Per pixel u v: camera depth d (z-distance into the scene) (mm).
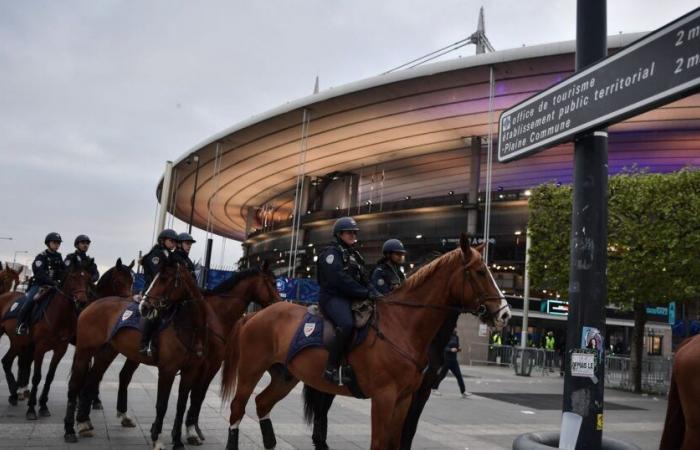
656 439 10266
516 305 40594
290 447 7414
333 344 5520
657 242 17781
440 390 16375
